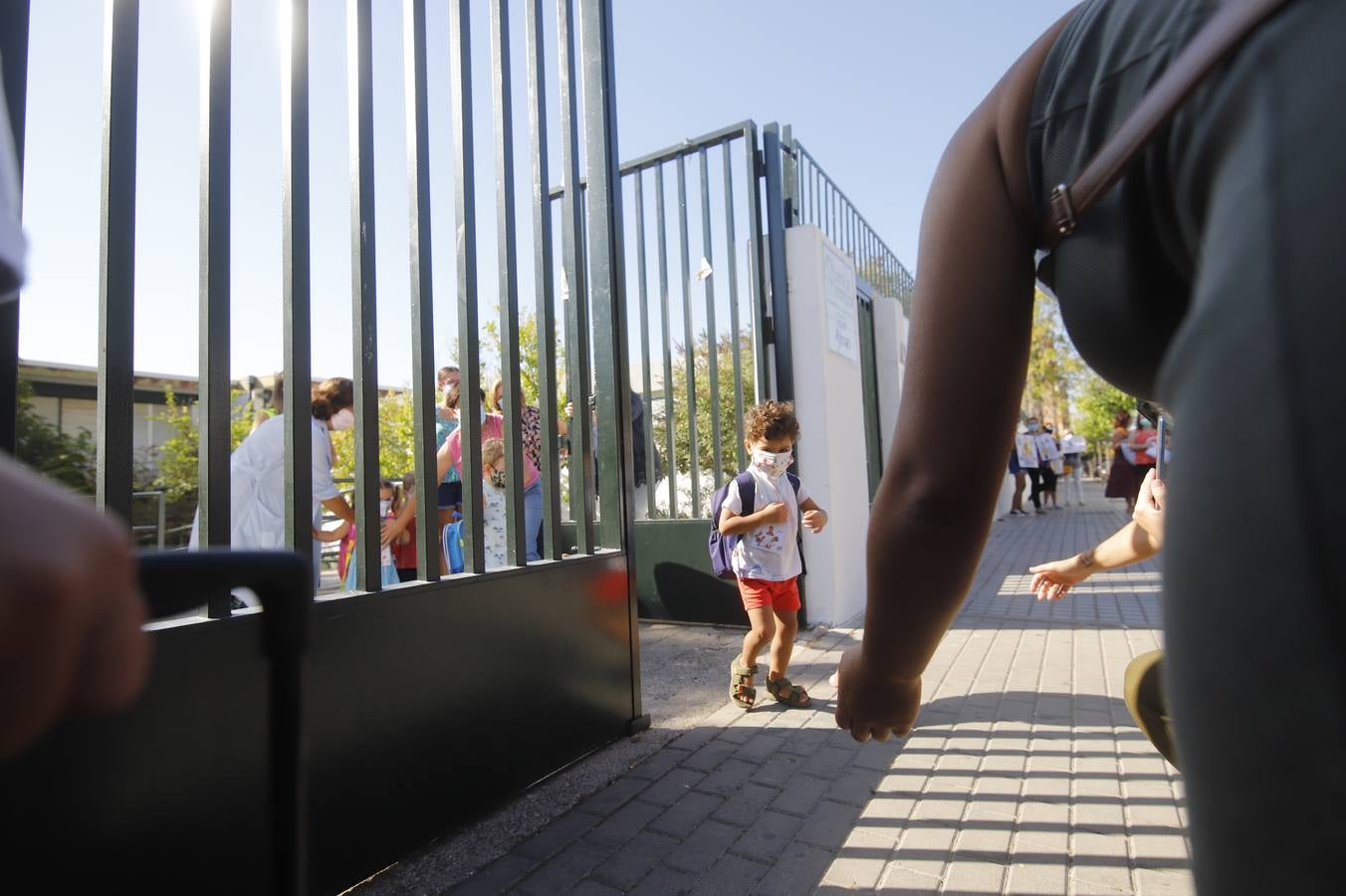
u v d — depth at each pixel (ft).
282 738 1.77
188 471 33.94
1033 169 2.17
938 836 8.21
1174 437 1.48
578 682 10.12
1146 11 1.94
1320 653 1.15
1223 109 1.56
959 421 2.26
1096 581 23.53
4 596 0.77
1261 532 1.23
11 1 5.08
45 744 5.07
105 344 5.67
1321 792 1.14
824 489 17.90
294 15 7.15
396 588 7.66
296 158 7.12
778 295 18.51
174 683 5.78
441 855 7.78
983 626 18.17
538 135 10.46
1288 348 1.23
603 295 11.39
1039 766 10.00
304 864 1.79
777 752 10.52
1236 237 1.38
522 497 9.48
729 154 19.03
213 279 6.41
